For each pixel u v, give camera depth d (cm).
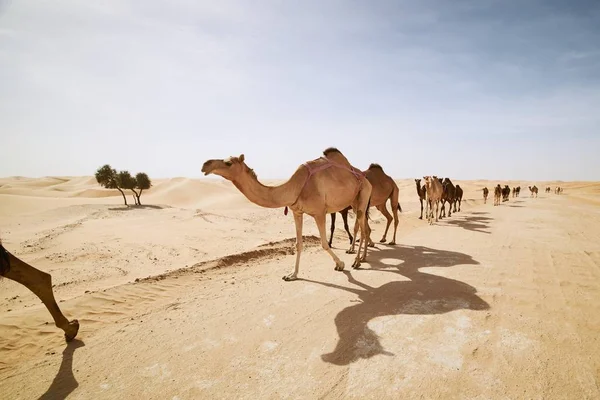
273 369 332
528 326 414
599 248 888
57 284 662
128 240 1191
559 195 5306
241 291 567
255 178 550
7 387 308
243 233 1368
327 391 295
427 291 550
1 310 528
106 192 6406
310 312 472
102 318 458
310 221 1711
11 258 343
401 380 308
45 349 377
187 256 930
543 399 278
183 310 484
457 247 924
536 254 820
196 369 334
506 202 3341
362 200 709
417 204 2973
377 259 793
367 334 400
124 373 328
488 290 550
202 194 5612
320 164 631
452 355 349
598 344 367
